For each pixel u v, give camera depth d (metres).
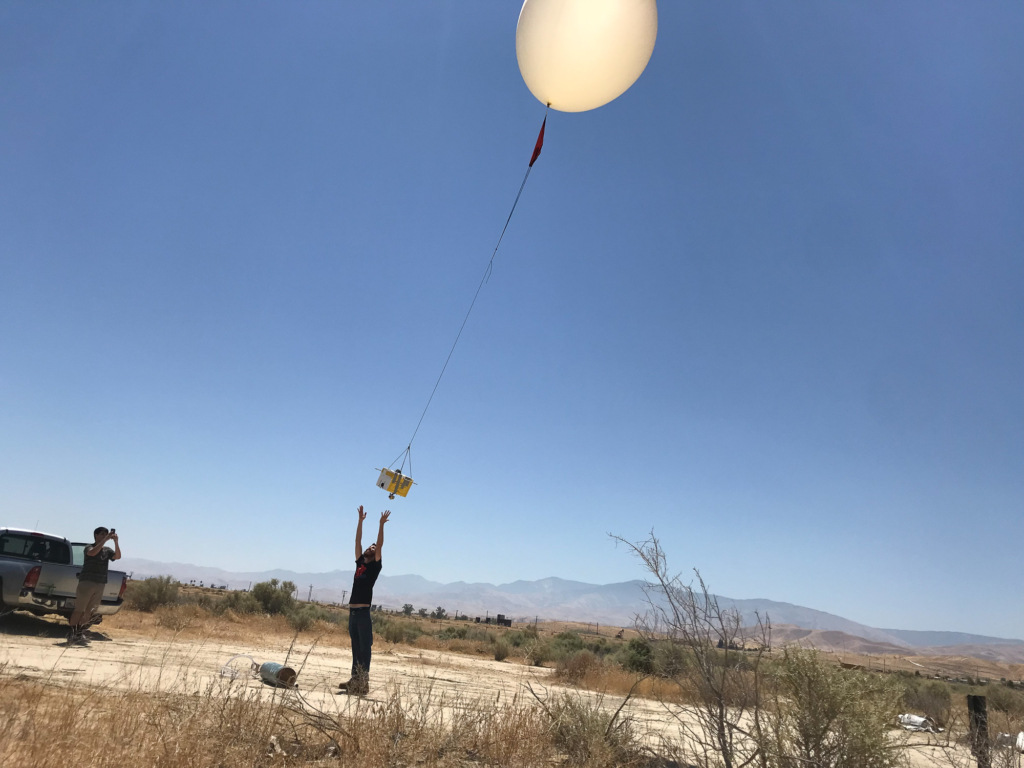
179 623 16.09
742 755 5.17
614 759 5.97
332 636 22.23
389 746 5.20
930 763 5.27
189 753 4.33
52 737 4.27
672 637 5.16
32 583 11.80
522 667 20.77
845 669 5.02
